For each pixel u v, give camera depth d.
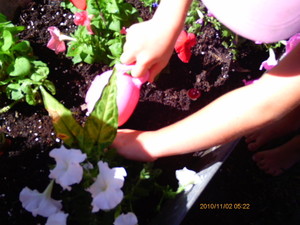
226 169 0.78
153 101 0.71
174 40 0.57
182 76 0.74
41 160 0.63
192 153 0.69
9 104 0.67
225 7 0.46
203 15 0.77
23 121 0.66
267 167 0.77
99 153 0.52
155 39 0.56
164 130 0.55
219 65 0.77
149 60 0.57
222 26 0.77
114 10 0.66
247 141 0.79
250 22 0.46
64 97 0.69
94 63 0.72
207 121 0.51
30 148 0.64
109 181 0.47
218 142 0.53
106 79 0.59
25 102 0.67
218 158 0.59
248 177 0.77
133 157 0.56
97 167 0.50
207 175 0.57
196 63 0.76
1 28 0.63
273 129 0.77
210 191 0.75
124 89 0.57
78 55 0.69
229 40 0.79
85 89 0.70
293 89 0.48
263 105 0.49
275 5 0.44
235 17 0.47
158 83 0.72
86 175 0.49
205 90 0.74
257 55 0.80
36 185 0.60
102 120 0.50
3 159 0.62
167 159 0.67
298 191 0.76
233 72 0.77
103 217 0.52
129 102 0.58
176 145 0.53
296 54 0.49
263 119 0.50
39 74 0.64
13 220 0.57
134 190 0.55
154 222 0.56
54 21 0.74
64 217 0.46
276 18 0.45
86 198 0.51
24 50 0.65
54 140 0.65
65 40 0.73
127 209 0.55
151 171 0.57
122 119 0.59
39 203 0.47
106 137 0.52
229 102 0.50
